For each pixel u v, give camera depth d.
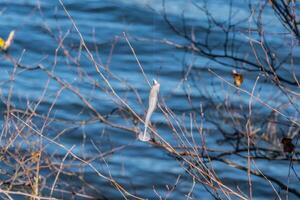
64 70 29.19
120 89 27.81
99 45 31.97
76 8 35.41
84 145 24.80
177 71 29.58
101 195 21.95
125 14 34.50
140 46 31.95
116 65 30.80
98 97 26.89
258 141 20.47
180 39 31.91
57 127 25.80
